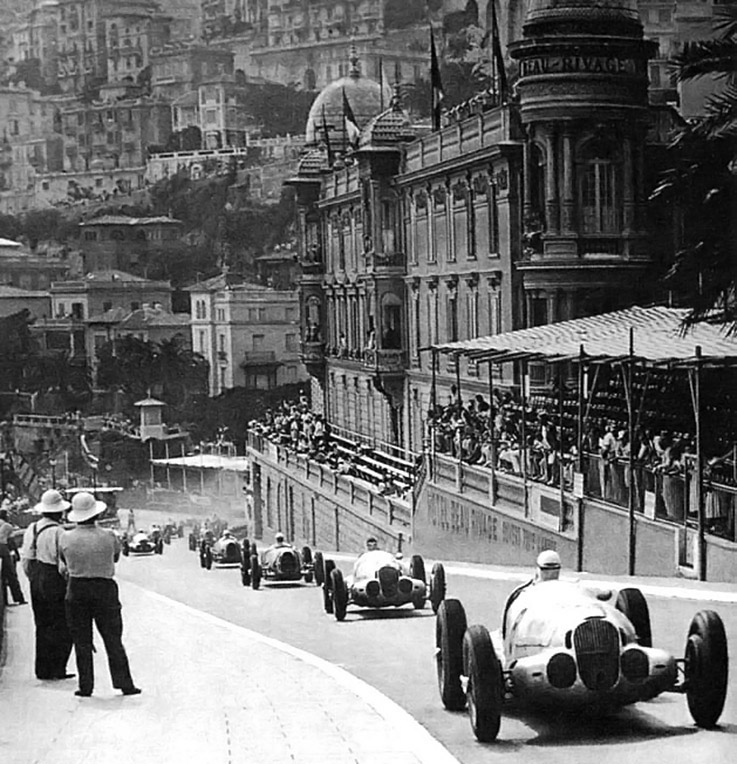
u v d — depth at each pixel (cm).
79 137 11350
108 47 11369
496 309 5400
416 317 6475
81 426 10119
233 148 10650
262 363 10075
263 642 2136
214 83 10700
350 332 7825
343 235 7906
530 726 1273
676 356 2895
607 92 4812
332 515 6241
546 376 4588
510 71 6431
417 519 4816
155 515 9656
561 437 3425
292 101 10312
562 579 1357
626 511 3098
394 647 2064
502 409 4394
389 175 6619
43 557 1727
